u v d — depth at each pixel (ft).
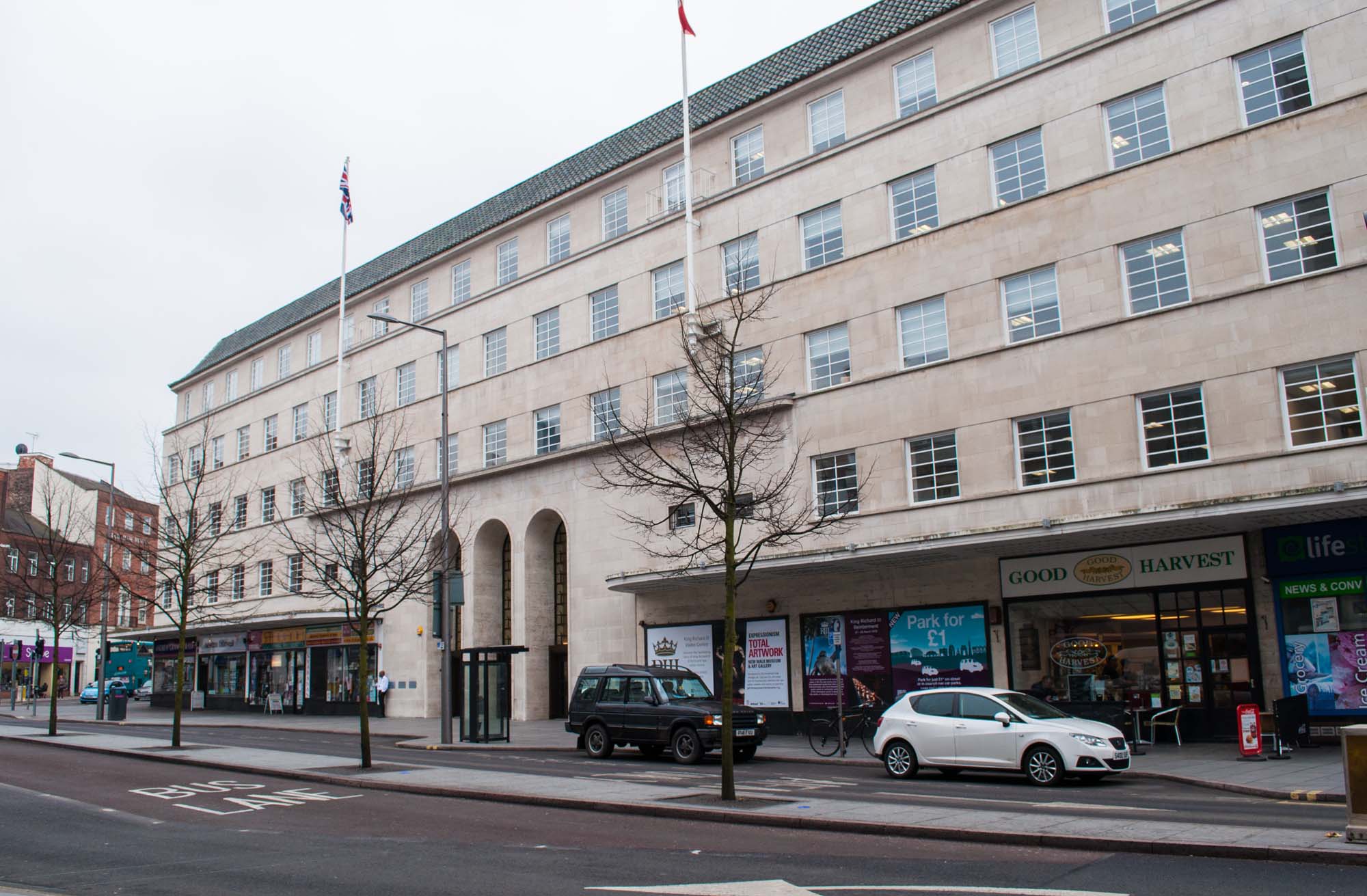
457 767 64.64
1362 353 63.98
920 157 87.25
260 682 155.63
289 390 161.89
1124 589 72.38
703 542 94.48
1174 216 72.69
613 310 113.19
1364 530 63.21
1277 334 67.26
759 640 92.27
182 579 88.58
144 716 146.20
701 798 46.32
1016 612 77.61
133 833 40.86
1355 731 32.14
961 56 86.22
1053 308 78.23
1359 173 65.62
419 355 138.31
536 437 119.55
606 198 117.29
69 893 29.37
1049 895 26.27
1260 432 67.05
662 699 70.59
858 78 93.20
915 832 36.76
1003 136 82.48
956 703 55.88
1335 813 40.34
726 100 105.50
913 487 83.66
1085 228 76.84
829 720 73.67
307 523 146.41
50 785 57.98
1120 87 76.69
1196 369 70.18
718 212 102.12
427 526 123.13
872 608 85.05
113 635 201.77
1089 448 74.08
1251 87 71.36
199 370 188.34
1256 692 66.39
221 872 32.30
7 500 214.07
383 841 37.96
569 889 28.45
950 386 81.92
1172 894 26.18
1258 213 69.72
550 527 118.52
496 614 123.24
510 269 128.47
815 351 92.17
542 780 54.80
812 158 94.63
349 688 137.80
